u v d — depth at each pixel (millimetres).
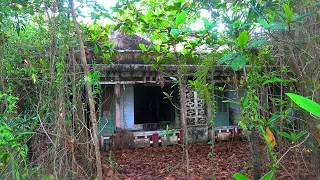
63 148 3119
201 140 8609
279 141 3064
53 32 3252
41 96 3453
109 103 8312
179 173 5191
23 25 3775
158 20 3557
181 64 3988
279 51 2834
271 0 2506
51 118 3293
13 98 2648
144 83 7953
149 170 5652
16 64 3867
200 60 3674
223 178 4734
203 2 3520
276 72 3008
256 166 3652
